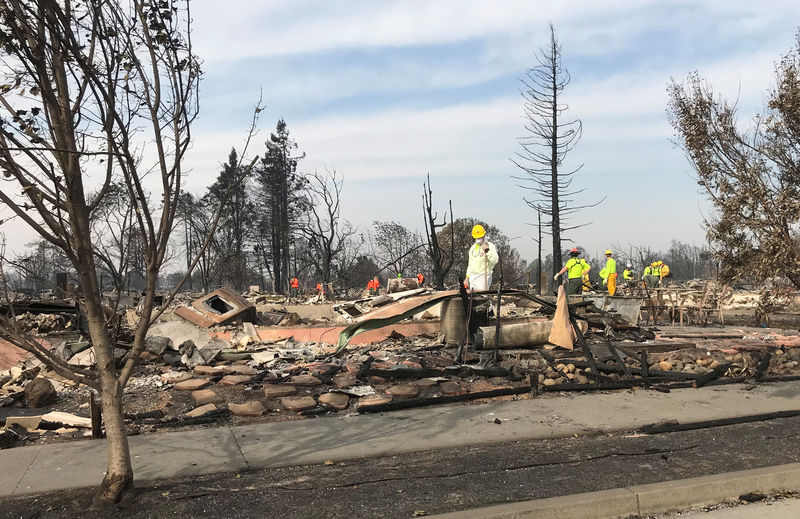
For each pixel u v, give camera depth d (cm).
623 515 447
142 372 898
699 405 761
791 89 847
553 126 3562
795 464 520
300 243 5659
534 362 952
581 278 1820
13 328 418
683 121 899
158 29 440
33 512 432
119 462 450
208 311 1242
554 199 3566
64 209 426
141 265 822
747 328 1548
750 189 830
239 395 790
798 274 855
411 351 1048
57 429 668
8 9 383
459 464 540
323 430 655
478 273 1210
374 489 477
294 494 467
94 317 445
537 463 539
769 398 799
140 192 431
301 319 1474
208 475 516
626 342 1119
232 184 478
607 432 649
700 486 472
